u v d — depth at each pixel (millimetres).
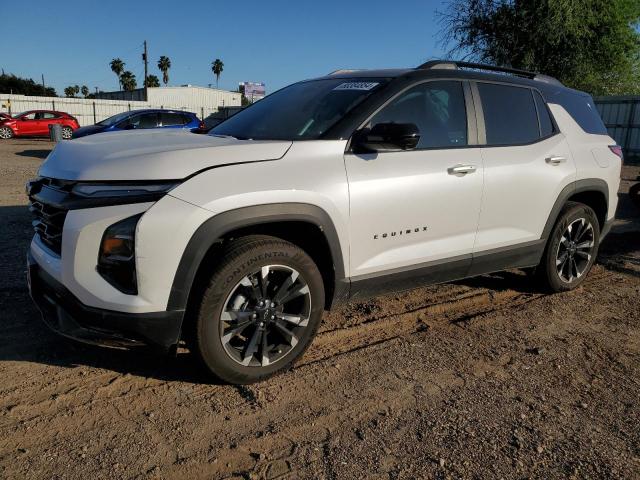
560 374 3443
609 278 5445
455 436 2762
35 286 3141
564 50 20453
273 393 3100
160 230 2658
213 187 2801
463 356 3648
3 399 2922
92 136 3607
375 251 3430
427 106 3730
